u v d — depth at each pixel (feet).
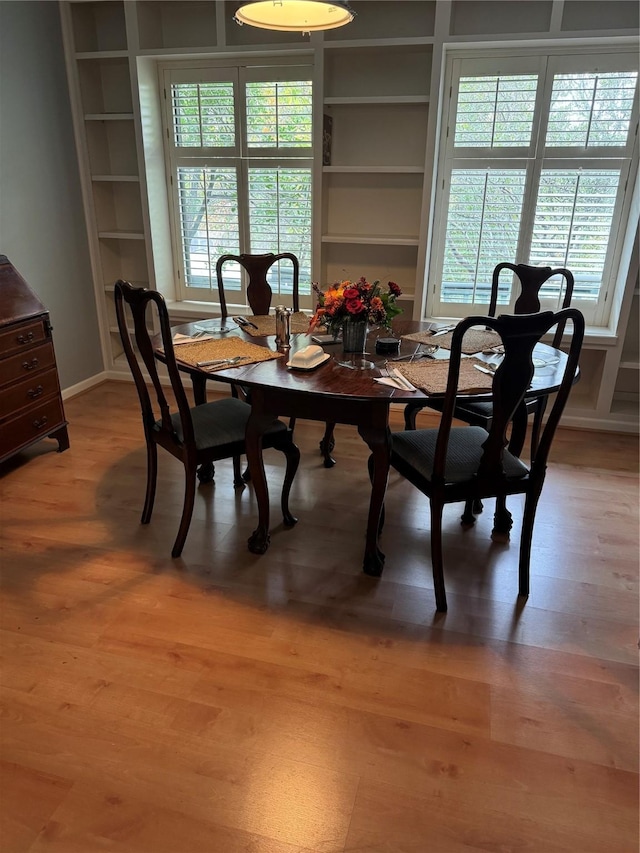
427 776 4.55
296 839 4.09
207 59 11.69
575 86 10.28
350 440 10.73
